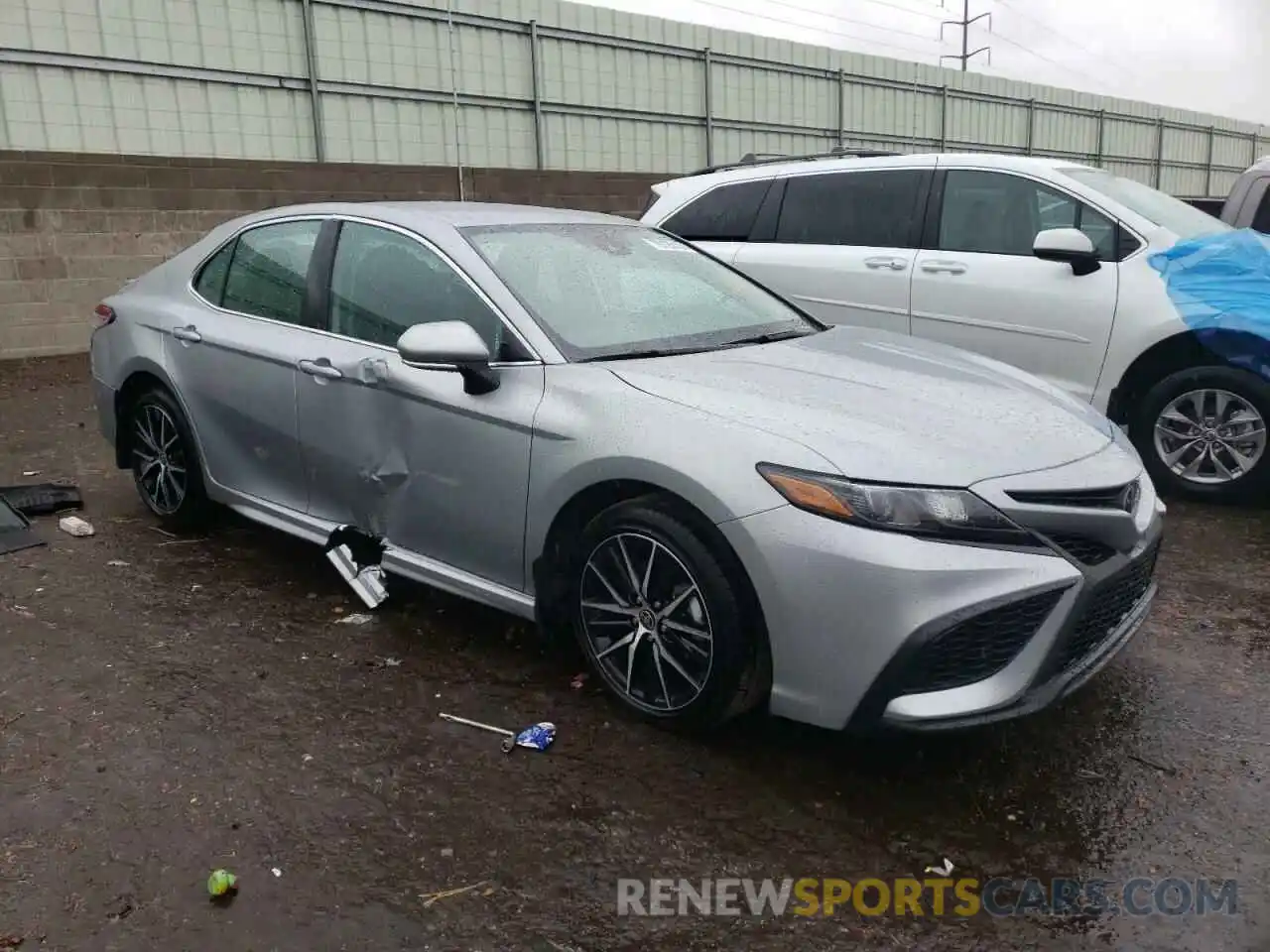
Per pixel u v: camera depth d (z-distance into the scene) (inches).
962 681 107.3
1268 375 206.1
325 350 155.4
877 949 91.3
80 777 115.0
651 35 716.0
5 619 156.6
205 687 136.1
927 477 107.7
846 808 111.1
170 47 507.2
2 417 306.3
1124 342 217.3
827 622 107.2
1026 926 94.1
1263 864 102.1
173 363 182.5
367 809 110.1
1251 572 180.4
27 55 465.1
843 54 845.2
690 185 296.2
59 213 409.7
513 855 103.0
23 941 90.1
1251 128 1327.5
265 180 466.0
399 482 146.3
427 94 609.6
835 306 259.4
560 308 141.9
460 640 150.9
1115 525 114.7
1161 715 130.6
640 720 128.1
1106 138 1124.5
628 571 124.0
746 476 111.6
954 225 245.4
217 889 96.0
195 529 195.8
